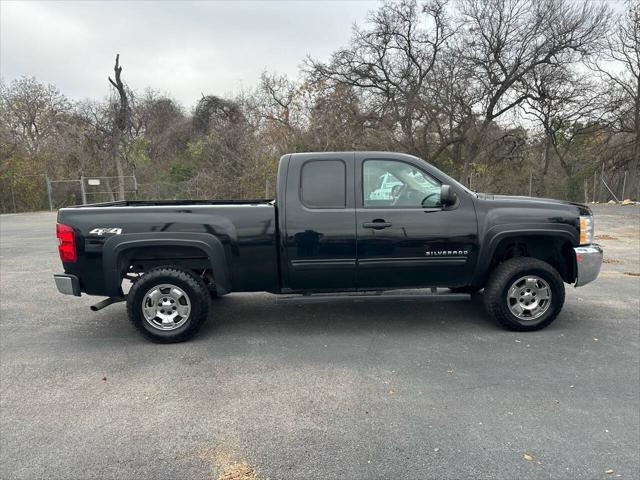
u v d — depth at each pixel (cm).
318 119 2305
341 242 467
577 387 362
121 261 470
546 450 280
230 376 392
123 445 294
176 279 463
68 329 527
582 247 486
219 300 636
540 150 3175
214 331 508
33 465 275
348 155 476
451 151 3052
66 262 462
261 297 650
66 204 2655
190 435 304
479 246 475
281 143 2133
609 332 486
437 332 493
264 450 286
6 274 832
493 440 291
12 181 2512
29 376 400
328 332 499
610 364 404
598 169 2897
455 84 2619
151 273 464
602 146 2881
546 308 486
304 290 488
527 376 382
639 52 2634
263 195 1906
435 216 471
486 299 488
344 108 2702
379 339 474
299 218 466
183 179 2408
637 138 2723
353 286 484
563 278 520
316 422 317
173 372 403
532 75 2584
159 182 2564
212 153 1984
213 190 1902
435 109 2670
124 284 757
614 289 669
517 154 2947
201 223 462
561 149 3250
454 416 321
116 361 430
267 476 261
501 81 2620
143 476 263
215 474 264
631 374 384
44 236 1384
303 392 361
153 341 473
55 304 635
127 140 2978
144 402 350
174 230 460
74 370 411
